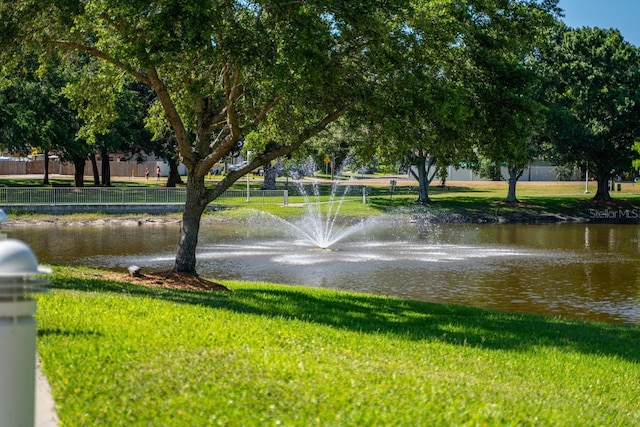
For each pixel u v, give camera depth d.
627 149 58.84
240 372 6.83
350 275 25.58
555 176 86.81
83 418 5.43
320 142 49.47
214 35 15.16
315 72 14.73
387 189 69.94
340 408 6.00
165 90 17.89
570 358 11.06
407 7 15.30
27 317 3.78
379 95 16.45
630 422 7.66
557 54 58.28
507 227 48.72
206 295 14.93
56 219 46.59
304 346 8.87
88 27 16.78
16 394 3.73
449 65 17.42
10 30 15.23
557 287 23.83
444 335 12.02
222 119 19.27
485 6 17.39
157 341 8.05
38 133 50.44
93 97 20.77
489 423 6.12
